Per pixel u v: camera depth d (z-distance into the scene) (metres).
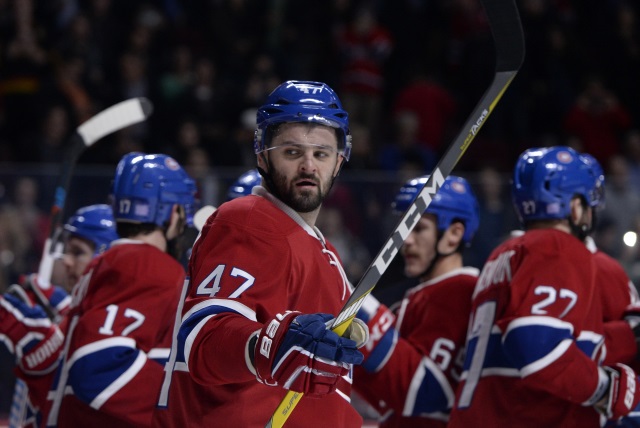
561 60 19.66
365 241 11.47
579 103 18.69
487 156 18.33
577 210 6.59
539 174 6.52
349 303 4.31
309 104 4.84
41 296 8.30
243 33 19.09
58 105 16.25
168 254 6.71
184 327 4.56
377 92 18.88
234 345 4.34
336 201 11.45
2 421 10.12
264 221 4.78
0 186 11.12
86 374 6.20
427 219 7.22
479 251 11.23
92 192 11.18
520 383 6.29
